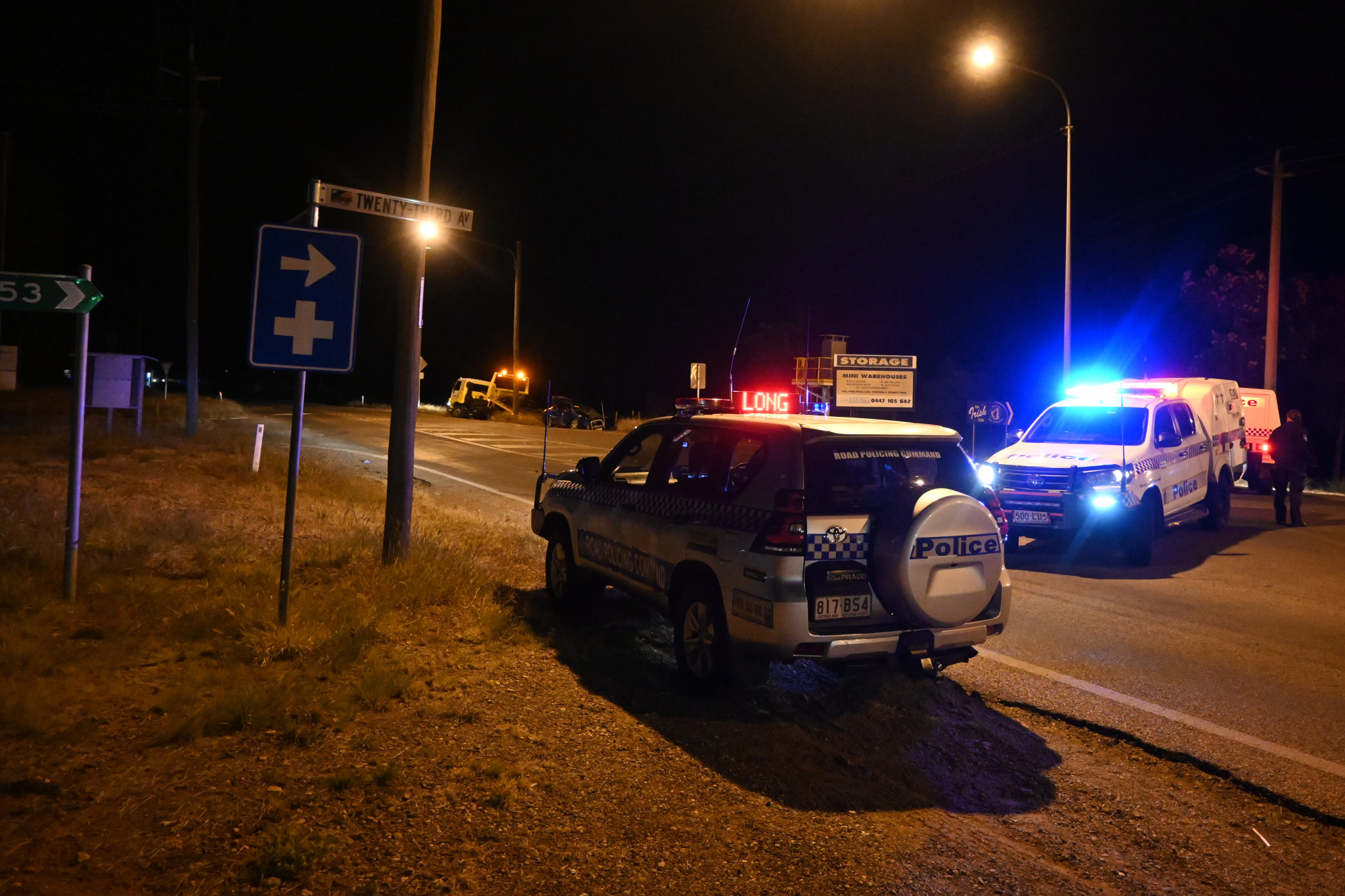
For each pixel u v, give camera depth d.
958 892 3.77
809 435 5.69
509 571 9.35
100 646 6.04
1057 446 12.35
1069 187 24.06
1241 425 15.95
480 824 4.06
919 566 5.47
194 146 21.62
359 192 7.73
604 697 5.82
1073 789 4.93
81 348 6.96
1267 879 4.04
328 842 3.77
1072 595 9.78
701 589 5.96
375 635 6.50
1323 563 11.85
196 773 4.33
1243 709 6.21
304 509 12.55
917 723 5.76
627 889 3.64
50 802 3.96
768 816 4.35
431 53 8.52
